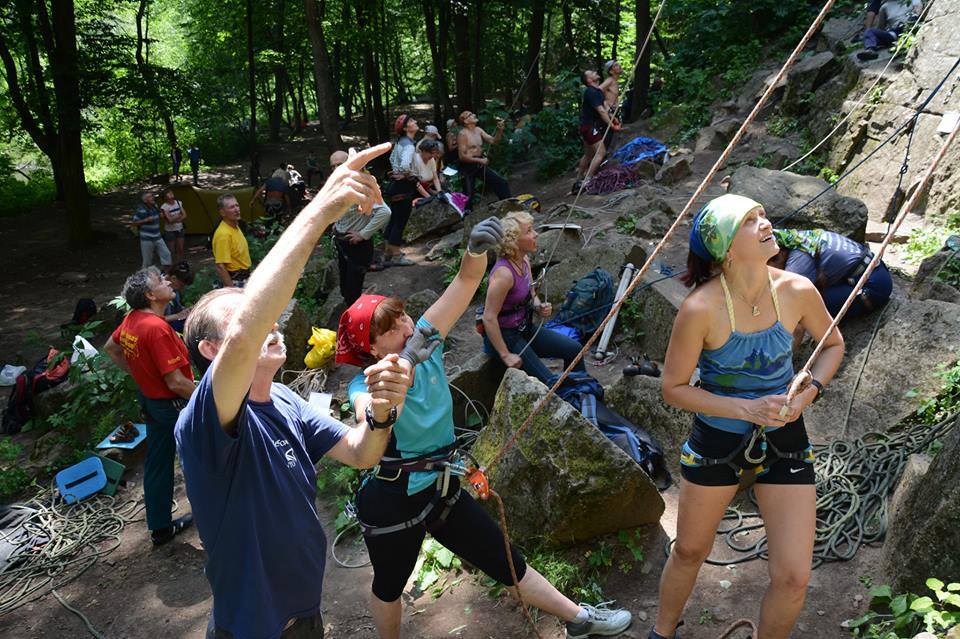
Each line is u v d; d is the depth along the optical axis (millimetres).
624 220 8758
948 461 3068
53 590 4746
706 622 3359
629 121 16672
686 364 2660
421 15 25953
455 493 2918
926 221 7496
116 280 15320
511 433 4020
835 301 4664
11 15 17953
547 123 15875
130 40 18641
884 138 8844
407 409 2785
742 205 2510
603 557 3854
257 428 2057
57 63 17016
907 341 4516
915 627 2998
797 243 4703
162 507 4992
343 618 3908
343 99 37188
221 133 31766
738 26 14648
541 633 3510
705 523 2746
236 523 2016
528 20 25828
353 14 24469
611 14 25734
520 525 4012
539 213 10305
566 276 7227
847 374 4680
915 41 8750
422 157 10617
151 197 13289
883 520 3693
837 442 4305
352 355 2867
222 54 30594
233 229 8281
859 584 3420
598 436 3807
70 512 5691
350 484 4883
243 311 1669
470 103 22078
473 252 2756
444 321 2854
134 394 6816
